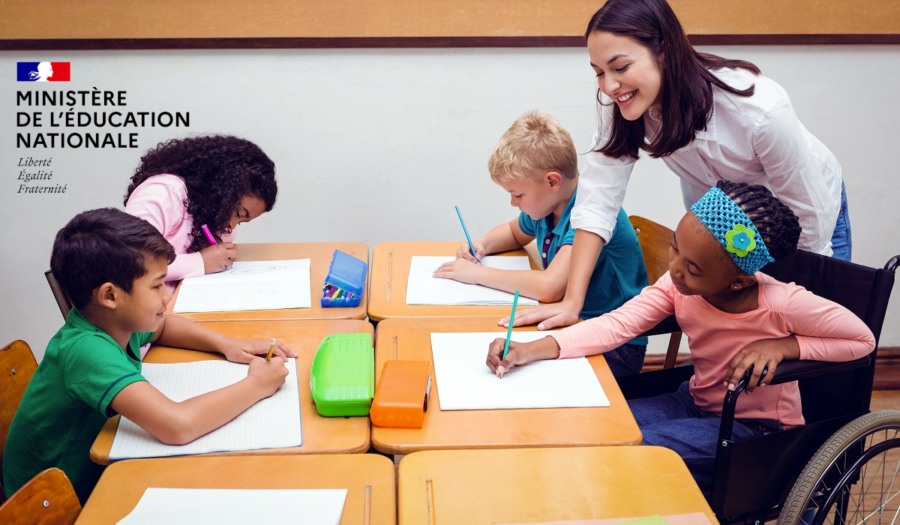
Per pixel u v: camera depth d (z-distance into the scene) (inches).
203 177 68.0
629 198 102.1
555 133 64.4
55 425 45.3
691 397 59.1
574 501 37.3
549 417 45.0
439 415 45.1
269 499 36.8
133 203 65.0
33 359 54.2
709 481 53.1
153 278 44.8
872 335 50.1
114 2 87.7
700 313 54.2
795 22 92.1
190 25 89.2
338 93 93.9
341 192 98.8
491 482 38.6
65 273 43.4
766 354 47.5
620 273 68.2
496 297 62.4
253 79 92.6
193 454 40.8
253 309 59.3
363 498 37.3
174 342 52.7
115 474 38.7
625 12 52.2
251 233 99.7
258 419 44.1
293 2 89.0
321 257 71.4
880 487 78.4
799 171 57.7
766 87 56.2
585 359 52.7
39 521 35.7
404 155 97.5
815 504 50.7
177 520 35.0
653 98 54.2
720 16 91.4
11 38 88.4
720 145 57.7
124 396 41.9
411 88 94.2
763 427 53.7
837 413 53.6
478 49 93.0
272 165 71.3
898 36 93.5
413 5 89.8
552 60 93.9
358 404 44.6
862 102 97.5
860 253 105.3
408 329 56.4
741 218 46.6
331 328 56.2
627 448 41.7
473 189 99.7
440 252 73.2
